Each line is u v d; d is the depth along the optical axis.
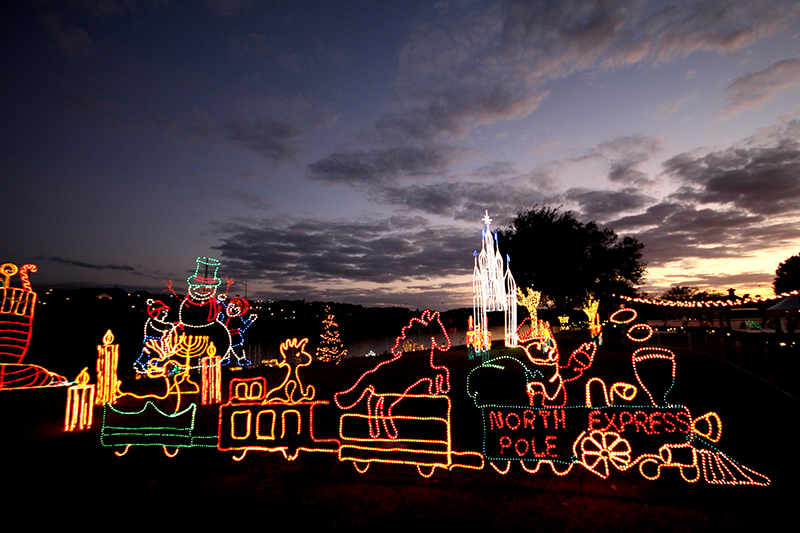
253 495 4.87
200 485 5.19
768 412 7.59
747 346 11.04
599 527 3.99
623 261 29.92
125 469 5.77
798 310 17.39
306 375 13.52
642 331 22.84
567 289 29.98
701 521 4.02
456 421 7.64
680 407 5.26
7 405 9.82
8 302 7.79
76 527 4.27
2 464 6.01
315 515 4.38
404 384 11.38
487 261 16.78
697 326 24.98
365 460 5.43
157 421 8.34
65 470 5.76
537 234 30.33
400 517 4.29
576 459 5.18
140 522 4.33
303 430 7.33
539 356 15.60
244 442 6.76
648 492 4.64
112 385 9.05
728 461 5.27
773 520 3.99
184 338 9.84
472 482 5.05
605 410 8.12
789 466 5.20
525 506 4.43
